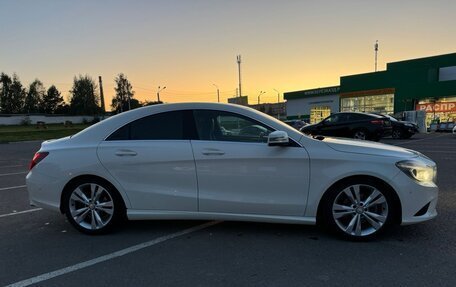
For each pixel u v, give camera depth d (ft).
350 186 13.42
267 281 10.75
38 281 11.13
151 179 14.38
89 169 14.61
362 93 145.89
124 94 355.97
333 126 53.42
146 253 13.04
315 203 13.60
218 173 13.96
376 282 10.52
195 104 14.84
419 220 13.23
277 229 15.11
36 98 366.84
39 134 144.66
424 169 13.33
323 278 10.84
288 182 13.61
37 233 15.52
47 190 15.08
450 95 123.13
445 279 10.62
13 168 38.60
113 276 11.34
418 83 130.21
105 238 14.62
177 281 10.91
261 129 14.14
